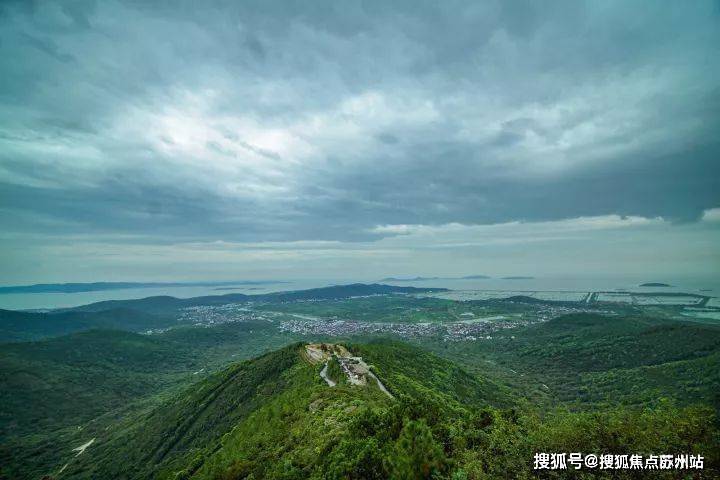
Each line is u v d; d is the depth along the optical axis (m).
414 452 23.73
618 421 19.45
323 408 51.94
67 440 159.50
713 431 17.30
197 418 119.19
